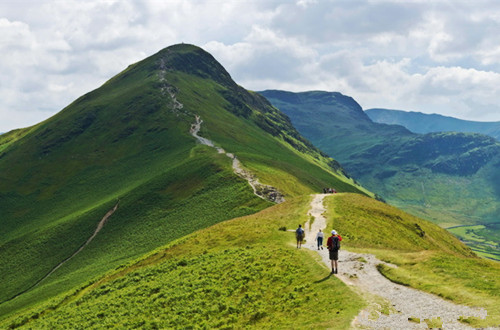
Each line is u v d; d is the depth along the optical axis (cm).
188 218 11588
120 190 17638
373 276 3288
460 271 3117
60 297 6169
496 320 2148
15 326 5309
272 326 2620
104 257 11519
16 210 19238
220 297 3475
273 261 4100
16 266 13038
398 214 8169
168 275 4619
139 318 3456
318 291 3027
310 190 14875
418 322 2270
